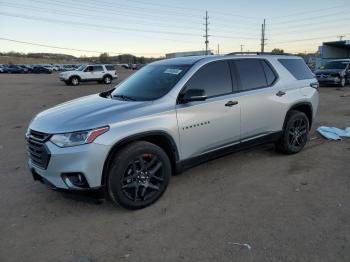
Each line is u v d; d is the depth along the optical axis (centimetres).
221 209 404
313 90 623
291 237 339
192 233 353
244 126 509
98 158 369
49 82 3234
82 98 509
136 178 400
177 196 443
